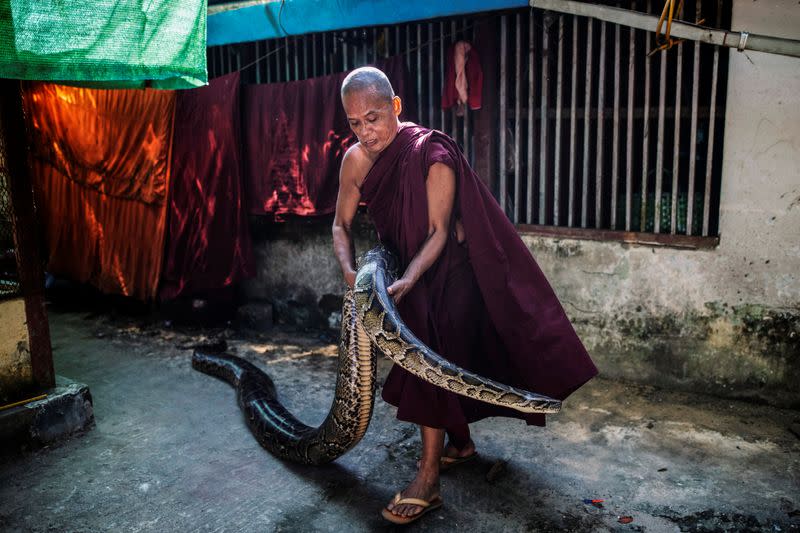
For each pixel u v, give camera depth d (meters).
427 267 2.60
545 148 4.32
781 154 3.57
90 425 3.68
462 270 2.82
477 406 3.01
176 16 3.26
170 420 3.81
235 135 5.23
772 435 3.46
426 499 2.74
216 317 5.83
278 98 5.09
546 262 4.39
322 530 2.71
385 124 2.61
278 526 2.74
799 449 3.29
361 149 2.87
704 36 3.24
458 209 2.75
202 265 5.59
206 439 3.56
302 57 5.28
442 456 3.16
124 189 5.93
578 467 3.16
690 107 3.91
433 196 2.60
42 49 2.81
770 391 3.81
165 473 3.20
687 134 4.03
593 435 3.49
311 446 3.07
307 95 4.93
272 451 3.36
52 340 5.48
